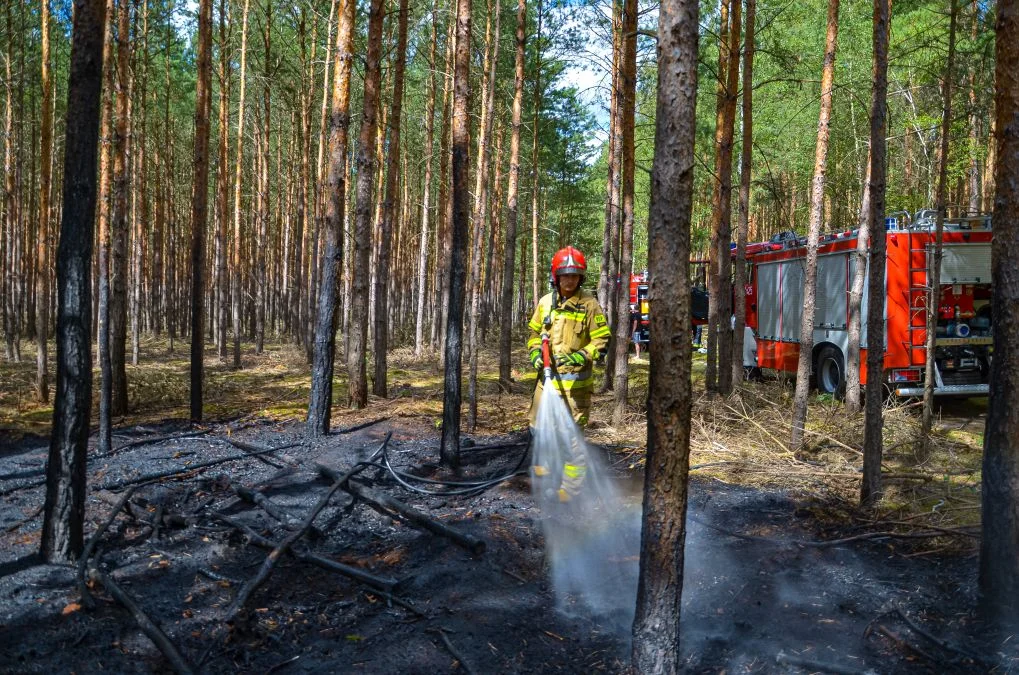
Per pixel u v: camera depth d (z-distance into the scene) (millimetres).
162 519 4871
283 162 28344
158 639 3295
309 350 16750
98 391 10875
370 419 9016
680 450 2842
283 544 4285
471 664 3219
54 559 4156
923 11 12539
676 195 2732
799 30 15805
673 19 2676
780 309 12430
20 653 3193
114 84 9727
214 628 3494
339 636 3465
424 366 16312
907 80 14398
